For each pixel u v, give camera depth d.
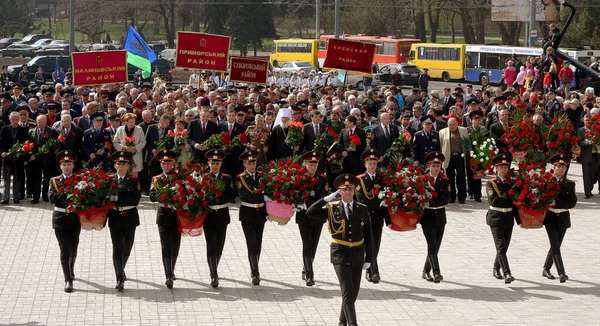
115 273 13.57
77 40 108.44
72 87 29.83
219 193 12.98
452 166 20.09
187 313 11.93
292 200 13.13
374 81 59.50
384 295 12.97
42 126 19.59
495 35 100.69
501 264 13.47
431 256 13.50
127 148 19.23
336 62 24.12
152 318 11.69
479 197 20.61
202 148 19.28
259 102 23.59
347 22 88.62
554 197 13.41
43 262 14.66
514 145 20.11
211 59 24.67
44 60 58.31
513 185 13.50
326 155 18.59
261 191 13.33
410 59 71.06
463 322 11.70
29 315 11.77
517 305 12.49
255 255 13.45
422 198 13.19
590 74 37.06
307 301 12.57
